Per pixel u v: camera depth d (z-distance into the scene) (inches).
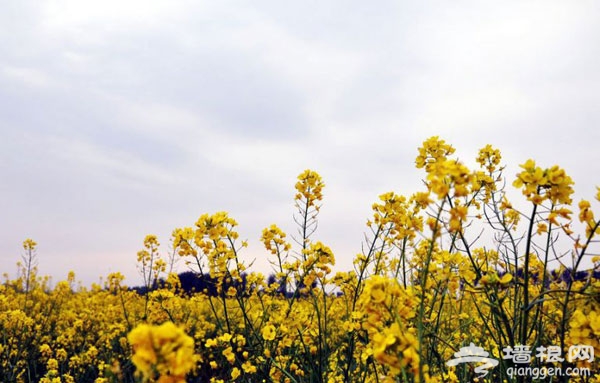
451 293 139.3
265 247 194.9
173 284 208.2
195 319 360.5
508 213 136.7
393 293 88.0
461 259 126.2
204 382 248.1
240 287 185.9
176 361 57.1
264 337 158.1
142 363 57.4
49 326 344.5
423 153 129.3
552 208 101.6
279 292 212.8
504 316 111.0
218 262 176.1
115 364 85.6
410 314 89.2
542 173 97.6
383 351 78.9
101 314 353.1
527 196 99.1
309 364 170.2
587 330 98.0
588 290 103.2
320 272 175.2
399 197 165.6
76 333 335.9
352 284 180.5
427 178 84.5
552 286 139.7
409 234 153.8
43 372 281.3
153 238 251.8
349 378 173.5
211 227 179.3
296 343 188.5
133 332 57.9
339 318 219.1
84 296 491.2
